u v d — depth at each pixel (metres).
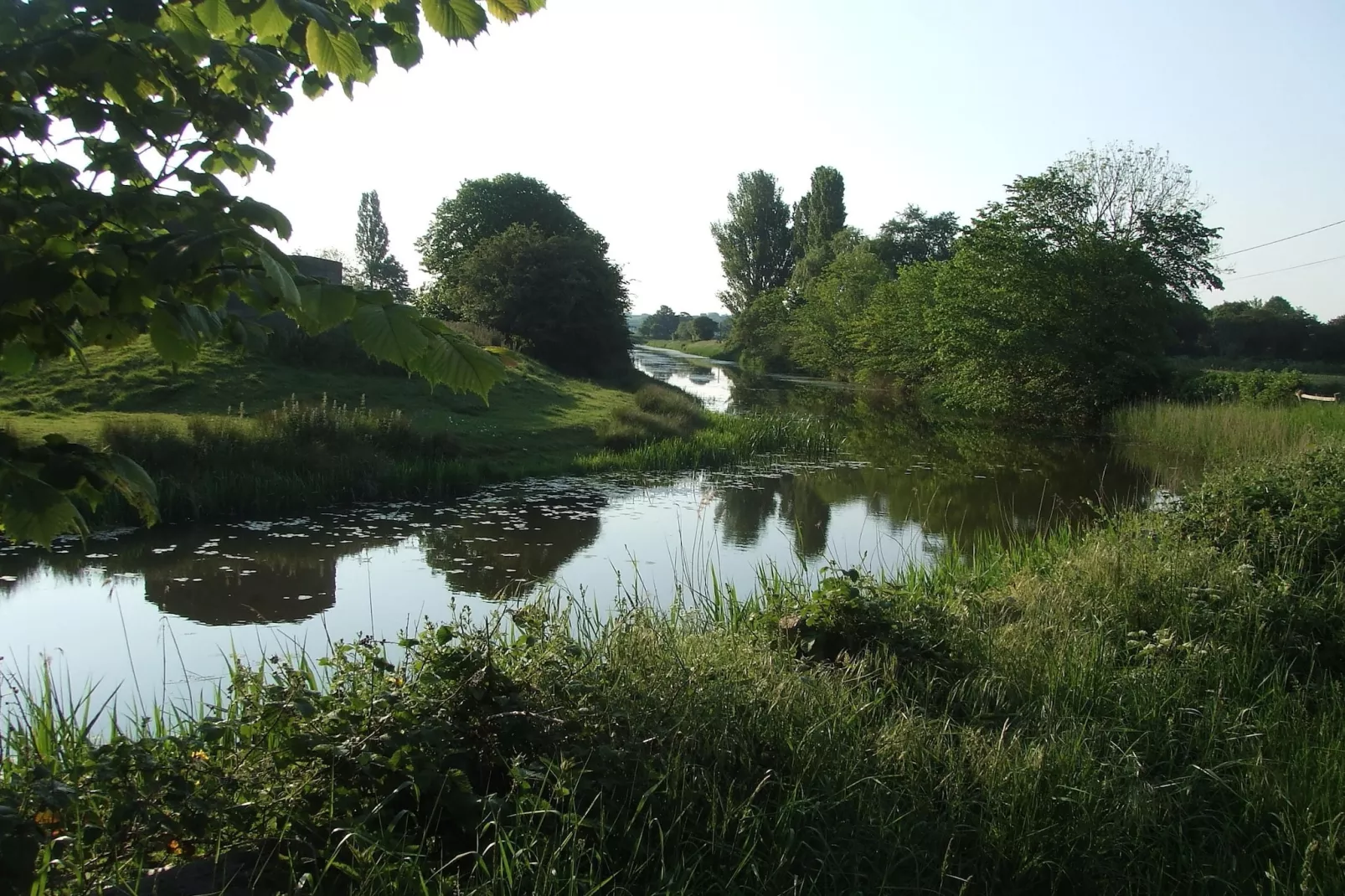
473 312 35.31
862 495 16.86
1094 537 9.31
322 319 1.83
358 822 3.09
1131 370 31.75
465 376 1.94
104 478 2.06
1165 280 34.59
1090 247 32.44
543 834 3.33
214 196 2.05
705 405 35.22
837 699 4.65
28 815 2.73
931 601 6.65
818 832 3.60
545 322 34.69
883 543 12.48
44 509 1.92
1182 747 4.89
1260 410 26.14
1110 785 4.20
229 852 3.14
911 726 4.45
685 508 14.81
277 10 2.00
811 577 9.95
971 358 34.44
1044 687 5.42
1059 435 29.66
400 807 3.39
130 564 10.38
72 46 1.81
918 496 16.84
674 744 3.87
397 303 1.91
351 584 9.80
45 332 1.98
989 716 5.02
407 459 15.83
